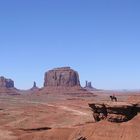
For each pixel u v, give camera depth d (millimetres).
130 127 72062
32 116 150875
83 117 142500
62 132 79438
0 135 93625
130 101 79438
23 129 105375
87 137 74188
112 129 73188
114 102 77188
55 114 156375
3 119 140250
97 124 76438
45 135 80500
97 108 79312
